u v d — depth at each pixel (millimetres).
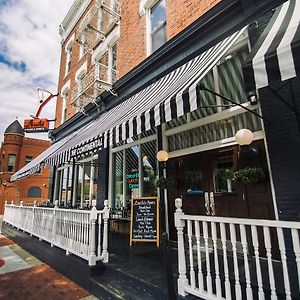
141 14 8281
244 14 4773
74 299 4180
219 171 5234
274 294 2352
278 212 3781
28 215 8781
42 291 4578
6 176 29781
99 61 10977
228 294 2658
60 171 13297
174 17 6738
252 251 4301
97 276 4555
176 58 6340
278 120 3941
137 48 8250
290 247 3617
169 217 6195
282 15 3354
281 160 3830
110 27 10094
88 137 6367
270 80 2354
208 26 5434
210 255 4582
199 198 5566
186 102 3094
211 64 3957
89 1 12422
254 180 4203
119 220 7746
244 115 4898
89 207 9375
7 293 4504
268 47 2533
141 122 3855
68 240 5723
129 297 3639
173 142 6449
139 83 7727
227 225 4836
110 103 9234
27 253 7949
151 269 4219
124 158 8391
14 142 31391
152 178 7145
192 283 3045
